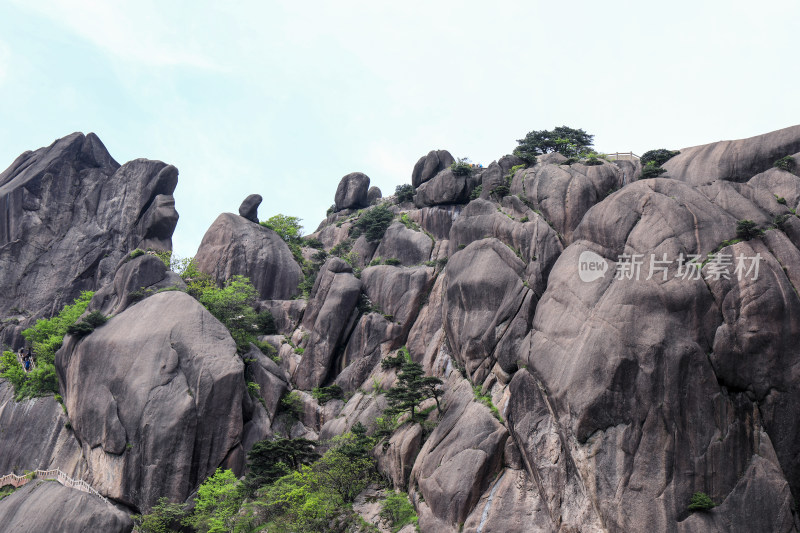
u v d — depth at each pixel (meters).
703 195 41.94
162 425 49.25
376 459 48.28
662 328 36.56
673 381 35.44
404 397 46.44
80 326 55.72
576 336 38.97
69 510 42.62
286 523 40.31
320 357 59.50
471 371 47.34
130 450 49.12
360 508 44.19
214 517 42.78
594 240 42.84
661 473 34.06
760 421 35.28
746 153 45.59
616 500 34.00
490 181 57.53
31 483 48.31
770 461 34.44
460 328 49.53
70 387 54.16
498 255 49.62
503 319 46.56
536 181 51.69
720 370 35.91
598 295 39.75
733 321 36.34
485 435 41.31
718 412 35.09
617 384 36.00
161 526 44.91
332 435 52.19
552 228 48.00
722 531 32.72
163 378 51.41
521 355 42.47
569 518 35.69
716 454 34.34
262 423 53.59
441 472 41.03
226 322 59.28
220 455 49.72
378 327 59.00
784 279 36.81
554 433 38.47
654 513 33.25
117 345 53.47
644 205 41.94
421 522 40.16
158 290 59.97
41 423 54.09
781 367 35.56
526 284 46.72
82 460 51.03
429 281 60.00
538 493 38.31
